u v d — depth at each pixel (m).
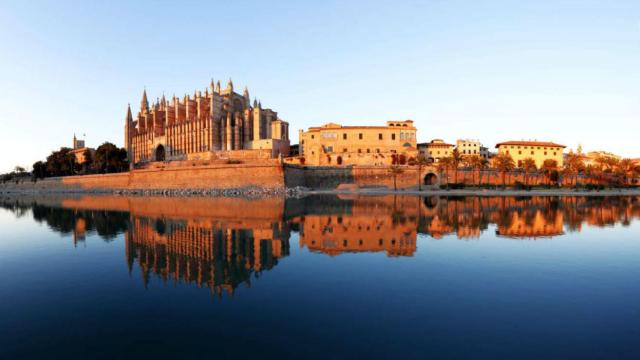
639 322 11.41
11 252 22.83
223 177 99.00
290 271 17.55
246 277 16.73
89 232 31.06
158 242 25.88
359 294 14.17
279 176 94.12
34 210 56.00
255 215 43.25
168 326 11.61
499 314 12.08
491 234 27.39
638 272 16.80
